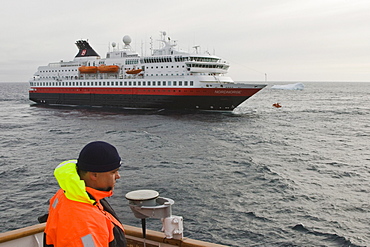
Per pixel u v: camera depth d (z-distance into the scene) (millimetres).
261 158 34500
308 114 81125
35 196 23344
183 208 20672
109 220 3488
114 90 73938
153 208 5062
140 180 26234
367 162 33375
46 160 34062
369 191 24078
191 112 68750
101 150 3555
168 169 29578
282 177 27141
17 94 184375
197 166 30656
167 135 47375
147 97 69625
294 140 45750
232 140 44594
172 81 66000
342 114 82312
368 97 161375
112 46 85438
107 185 3637
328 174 28656
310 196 22891
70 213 3234
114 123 58750
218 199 22156
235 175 27750
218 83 64188
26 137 47906
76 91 80688
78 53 91812
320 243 16672
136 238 5590
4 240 5629
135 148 38812
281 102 122625
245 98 64938
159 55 70938
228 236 17312
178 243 5270
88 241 3135
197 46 70688
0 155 36500
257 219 19203
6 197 23172
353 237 17172
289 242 16734
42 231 6012
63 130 53188
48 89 87562
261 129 54812
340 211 20375
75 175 3354
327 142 44812
